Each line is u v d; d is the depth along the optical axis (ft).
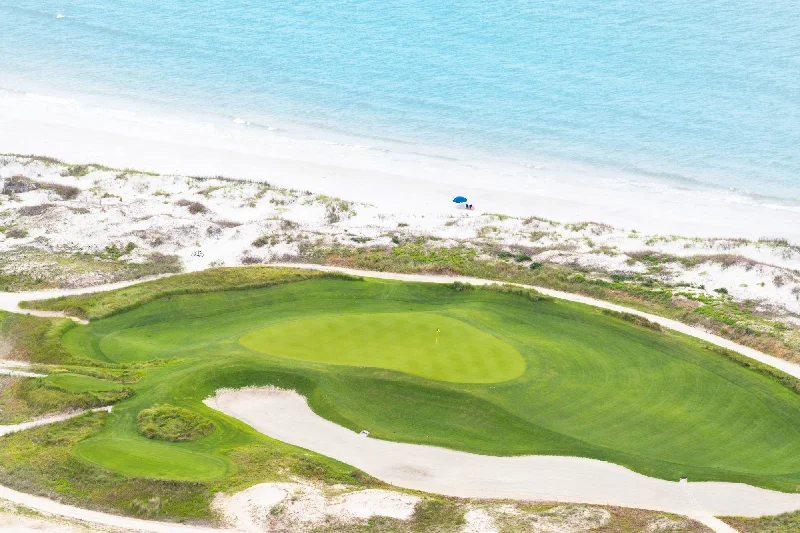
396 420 157.07
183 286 211.82
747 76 385.29
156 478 137.18
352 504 134.41
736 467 147.74
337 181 304.09
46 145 328.08
